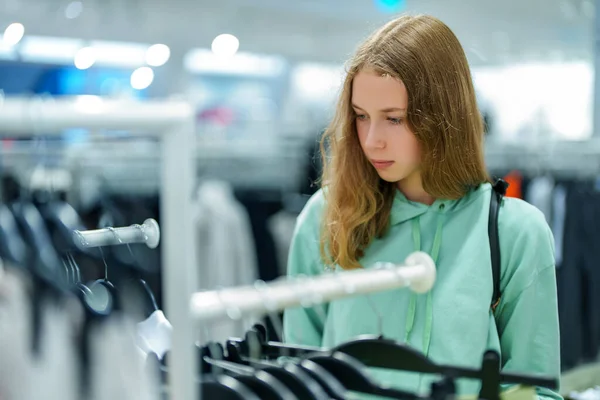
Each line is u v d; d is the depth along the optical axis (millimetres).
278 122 4812
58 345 703
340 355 810
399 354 852
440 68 1105
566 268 3277
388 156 1115
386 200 1227
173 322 654
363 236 1213
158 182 3166
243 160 3777
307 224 1330
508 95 5352
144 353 800
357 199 1198
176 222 647
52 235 866
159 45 4164
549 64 5168
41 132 593
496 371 821
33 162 1862
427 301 1136
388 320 1150
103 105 605
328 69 5477
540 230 1149
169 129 639
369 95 1093
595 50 3416
